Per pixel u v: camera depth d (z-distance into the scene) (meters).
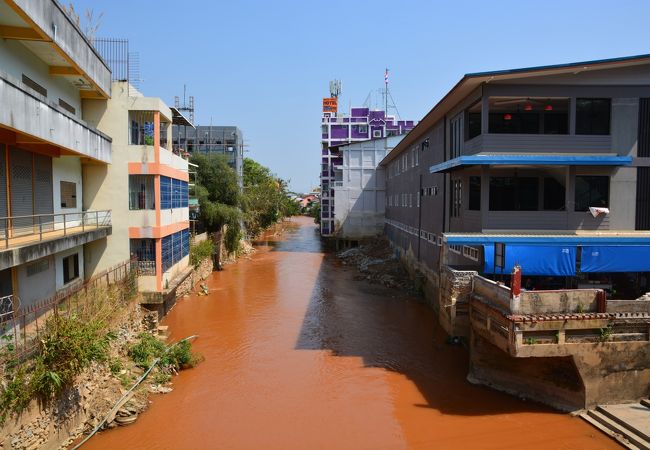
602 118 19.38
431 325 23.98
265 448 13.02
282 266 43.25
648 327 14.33
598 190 19.55
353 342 21.42
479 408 15.12
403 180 38.91
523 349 13.77
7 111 11.36
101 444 12.95
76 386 13.02
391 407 15.34
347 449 12.99
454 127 23.64
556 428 13.73
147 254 22.22
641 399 14.38
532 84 18.91
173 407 15.20
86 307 15.30
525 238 18.22
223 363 18.92
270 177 86.75
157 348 18.42
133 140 22.55
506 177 20.95
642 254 18.17
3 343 12.21
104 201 21.69
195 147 57.22
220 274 38.53
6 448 9.95
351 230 52.94
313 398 15.98
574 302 14.38
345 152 52.78
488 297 16.05
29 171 16.22
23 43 15.07
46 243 14.16
